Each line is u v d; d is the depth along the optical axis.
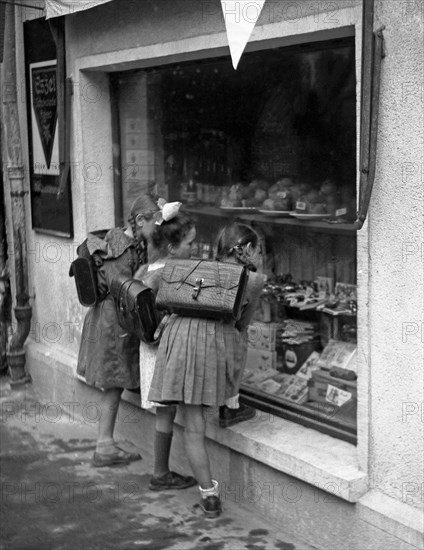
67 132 5.96
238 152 5.64
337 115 4.87
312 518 4.17
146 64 5.45
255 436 4.48
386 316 3.72
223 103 5.69
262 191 5.43
